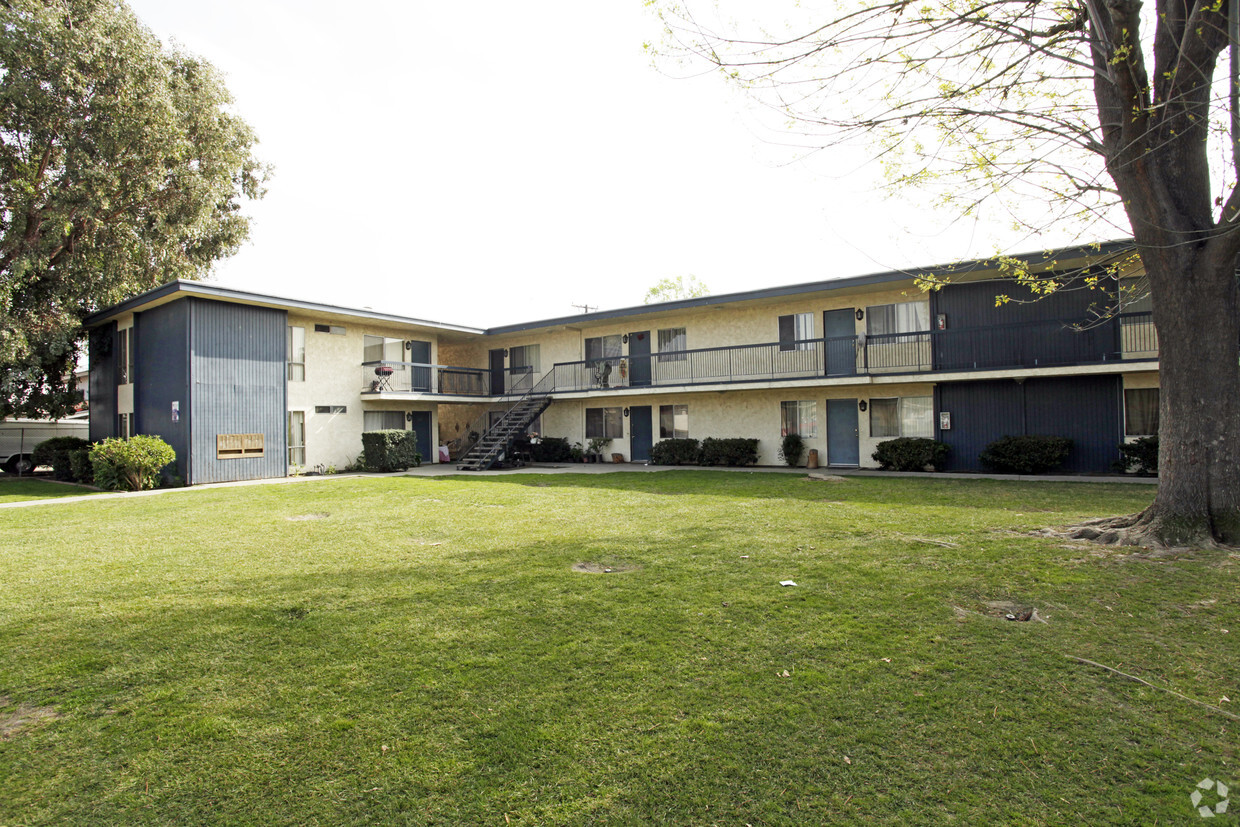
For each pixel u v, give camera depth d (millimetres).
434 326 22312
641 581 5871
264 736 3297
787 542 7371
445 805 2727
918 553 6645
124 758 3133
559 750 3119
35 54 17156
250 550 7586
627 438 22359
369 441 20172
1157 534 6582
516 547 7457
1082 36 6586
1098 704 3471
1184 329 6609
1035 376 15008
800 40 6520
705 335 20672
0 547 8039
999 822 2553
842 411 18125
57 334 18766
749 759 3012
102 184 18250
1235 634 4320
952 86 6883
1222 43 6277
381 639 4559
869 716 3379
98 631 4828
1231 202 6148
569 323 22172
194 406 16375
